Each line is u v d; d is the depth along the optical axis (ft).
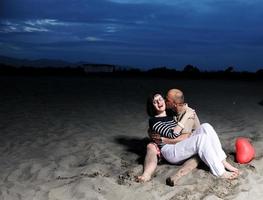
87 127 34.58
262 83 103.19
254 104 52.95
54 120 38.11
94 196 17.89
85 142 28.81
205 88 81.66
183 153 20.43
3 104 48.80
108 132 32.55
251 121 37.63
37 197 18.19
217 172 19.56
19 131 32.91
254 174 20.38
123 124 36.27
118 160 23.84
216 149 19.83
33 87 73.67
